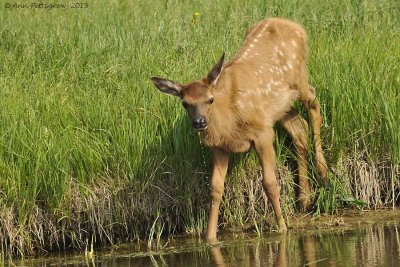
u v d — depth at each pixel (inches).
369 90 578.9
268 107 551.8
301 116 582.6
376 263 454.9
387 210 568.1
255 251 501.7
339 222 548.1
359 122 574.6
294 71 570.6
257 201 563.5
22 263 523.8
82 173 550.6
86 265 506.0
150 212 553.0
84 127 570.3
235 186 560.1
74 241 549.6
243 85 537.3
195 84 518.0
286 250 497.7
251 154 563.8
